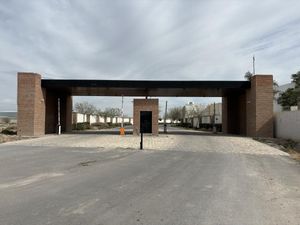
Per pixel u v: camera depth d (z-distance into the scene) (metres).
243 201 6.75
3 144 21.06
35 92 28.42
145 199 6.76
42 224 5.07
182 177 9.46
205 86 29.48
